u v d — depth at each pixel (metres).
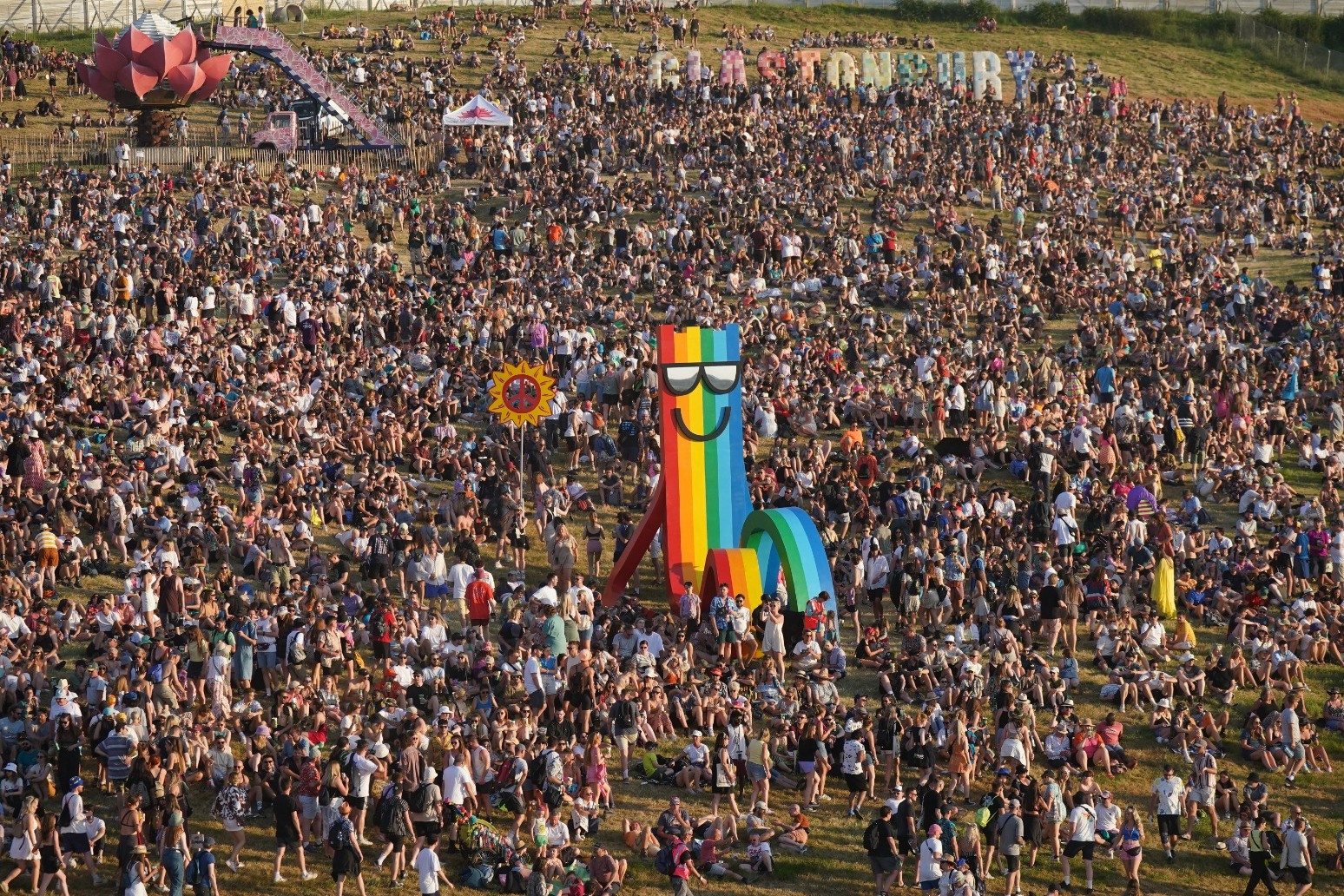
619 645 76.00
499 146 154.25
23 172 152.38
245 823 65.00
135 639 70.38
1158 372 109.50
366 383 101.50
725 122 163.00
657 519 83.00
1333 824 71.94
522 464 89.94
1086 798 67.12
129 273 113.69
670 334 82.19
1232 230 147.38
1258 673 80.62
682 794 69.25
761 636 77.25
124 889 57.97
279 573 78.31
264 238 130.25
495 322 112.25
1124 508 88.88
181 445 90.81
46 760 64.75
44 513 81.75
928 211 147.50
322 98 165.50
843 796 70.38
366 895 61.09
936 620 81.50
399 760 63.00
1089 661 81.12
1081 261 134.00
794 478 91.56
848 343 111.56
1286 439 106.56
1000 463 99.94
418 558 81.50
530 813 64.62
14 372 96.31
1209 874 68.44
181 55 155.88
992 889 66.25
